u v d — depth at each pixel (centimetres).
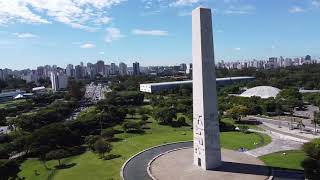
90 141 10838
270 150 9575
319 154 7469
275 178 7138
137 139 11825
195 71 7925
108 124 14462
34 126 13938
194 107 8150
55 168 9106
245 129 12275
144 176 7756
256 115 16300
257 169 7750
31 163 10031
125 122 14162
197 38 7694
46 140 10556
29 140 10606
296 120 14712
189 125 14350
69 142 11175
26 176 8625
